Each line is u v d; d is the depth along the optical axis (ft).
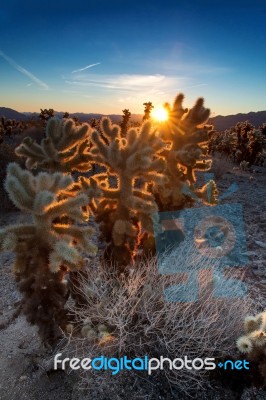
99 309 7.61
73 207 6.68
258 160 44.37
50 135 8.66
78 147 9.05
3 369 7.63
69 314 7.60
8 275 11.93
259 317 6.77
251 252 13.52
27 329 8.97
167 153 9.21
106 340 7.19
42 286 6.86
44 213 6.46
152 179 7.72
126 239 7.80
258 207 21.18
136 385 7.03
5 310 9.96
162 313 7.33
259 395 6.97
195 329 7.43
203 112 9.14
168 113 9.27
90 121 48.03
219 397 6.91
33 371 7.48
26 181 6.57
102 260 8.52
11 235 6.32
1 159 22.31
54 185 6.80
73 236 6.93
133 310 7.41
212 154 49.16
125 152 7.78
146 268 8.38
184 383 7.11
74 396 6.85
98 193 7.78
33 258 6.74
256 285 11.21
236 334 7.78
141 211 7.60
